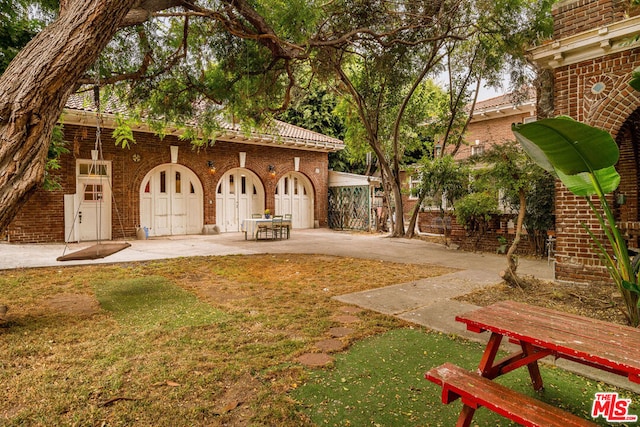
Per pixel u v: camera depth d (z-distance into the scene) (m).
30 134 3.56
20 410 2.41
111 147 13.15
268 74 8.98
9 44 6.19
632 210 8.14
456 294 5.54
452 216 11.65
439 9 8.64
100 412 2.39
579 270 6.02
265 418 2.35
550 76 8.82
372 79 12.23
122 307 4.79
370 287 6.02
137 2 4.03
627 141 8.11
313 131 21.83
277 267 7.80
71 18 3.63
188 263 8.07
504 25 10.29
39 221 11.88
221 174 15.90
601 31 5.54
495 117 17.42
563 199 6.21
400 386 2.78
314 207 18.91
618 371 2.14
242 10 6.35
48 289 5.71
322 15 7.59
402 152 15.88
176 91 8.66
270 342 3.63
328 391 2.70
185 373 2.92
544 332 2.21
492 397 1.94
